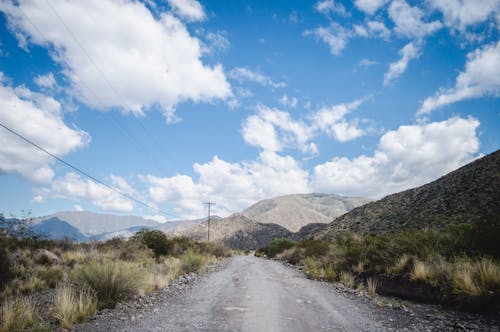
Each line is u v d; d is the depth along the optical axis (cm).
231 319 671
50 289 1074
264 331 584
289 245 4006
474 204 3578
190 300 888
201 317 689
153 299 888
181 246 2686
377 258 1309
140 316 695
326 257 1900
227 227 17300
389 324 644
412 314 725
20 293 951
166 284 1162
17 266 1215
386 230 4541
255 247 15012
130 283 895
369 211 5984
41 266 1354
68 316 638
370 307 821
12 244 1559
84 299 742
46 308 768
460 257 945
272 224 17700
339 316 714
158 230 2489
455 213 3647
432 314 713
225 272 1745
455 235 1109
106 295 833
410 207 4988
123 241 2280
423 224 3844
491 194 3553
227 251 4056
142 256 2005
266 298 927
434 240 1148
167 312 736
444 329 596
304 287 1184
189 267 1675
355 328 613
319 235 6284
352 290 1103
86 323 639
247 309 772
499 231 927
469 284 739
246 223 17850
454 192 4369
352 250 1557
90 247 2014
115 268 884
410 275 1002
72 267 1481
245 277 1491
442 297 814
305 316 709
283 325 627
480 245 959
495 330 566
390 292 1031
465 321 636
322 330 598
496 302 684
